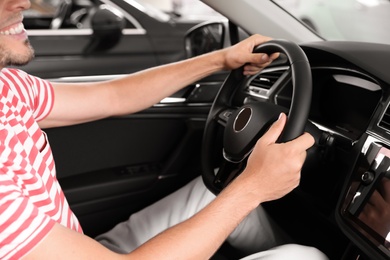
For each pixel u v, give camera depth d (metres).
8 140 0.84
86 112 1.21
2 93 0.89
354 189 1.03
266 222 1.40
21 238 0.71
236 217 0.84
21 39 0.83
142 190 1.71
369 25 2.04
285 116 0.94
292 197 1.33
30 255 0.72
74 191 1.59
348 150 1.08
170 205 1.40
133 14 3.73
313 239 1.38
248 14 1.48
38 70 3.35
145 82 1.27
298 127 0.93
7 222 0.70
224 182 1.17
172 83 1.29
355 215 1.01
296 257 1.05
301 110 0.94
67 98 1.17
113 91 1.25
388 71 1.06
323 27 2.02
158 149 1.76
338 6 2.07
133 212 1.72
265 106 1.07
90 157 1.66
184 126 1.77
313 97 1.26
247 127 1.06
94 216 1.65
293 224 1.41
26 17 3.98
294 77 0.99
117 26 3.56
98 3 4.04
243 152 1.07
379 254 0.94
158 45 3.74
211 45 1.85
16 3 0.79
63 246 0.74
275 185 0.86
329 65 1.21
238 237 1.39
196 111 1.76
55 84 1.18
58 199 0.94
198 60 1.28
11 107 0.89
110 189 1.65
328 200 1.16
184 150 1.75
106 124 1.65
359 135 1.09
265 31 1.50
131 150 1.72
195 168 1.80
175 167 1.75
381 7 2.11
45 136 0.98
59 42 3.46
